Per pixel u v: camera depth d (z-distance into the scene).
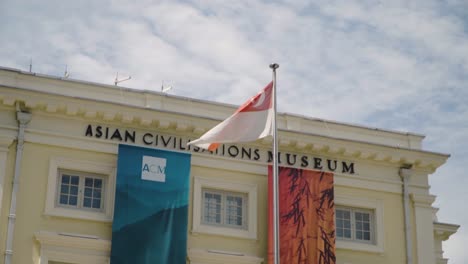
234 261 30.39
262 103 28.05
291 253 31.03
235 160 31.52
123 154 29.83
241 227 31.19
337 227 32.69
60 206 29.16
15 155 28.84
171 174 30.23
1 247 27.84
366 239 33.03
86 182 29.72
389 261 32.78
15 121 29.17
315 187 32.12
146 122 30.50
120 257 28.72
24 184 28.77
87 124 30.00
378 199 33.34
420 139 34.88
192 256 29.91
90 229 29.08
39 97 29.30
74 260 28.59
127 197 29.42
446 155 34.31
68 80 30.36
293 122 33.09
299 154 32.62
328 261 31.44
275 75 28.08
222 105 32.03
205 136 27.69
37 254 28.28
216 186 31.08
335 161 33.12
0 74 29.62
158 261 29.16
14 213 28.27
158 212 29.64
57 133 29.52
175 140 30.97
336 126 33.78
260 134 27.70
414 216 33.75
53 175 29.14
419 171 34.34
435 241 36.34
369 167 33.62
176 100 31.53
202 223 30.70
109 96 30.77
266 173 31.83
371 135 34.25
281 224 31.22
